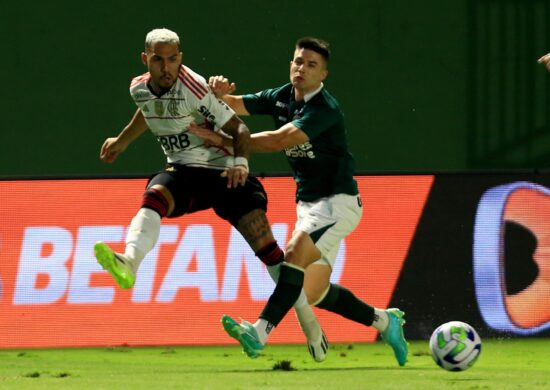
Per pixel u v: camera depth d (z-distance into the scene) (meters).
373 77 44.25
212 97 25.81
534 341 38.16
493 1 44.38
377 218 39.47
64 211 39.12
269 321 26.20
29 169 43.75
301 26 44.12
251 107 30.06
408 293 39.09
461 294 39.28
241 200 27.02
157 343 38.12
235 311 38.41
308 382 23.61
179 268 38.62
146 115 26.52
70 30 44.03
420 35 44.34
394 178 39.75
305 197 28.98
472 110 44.34
